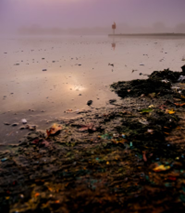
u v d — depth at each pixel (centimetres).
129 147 187
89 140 202
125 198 131
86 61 698
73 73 507
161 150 178
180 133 204
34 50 1070
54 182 148
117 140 199
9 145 198
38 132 222
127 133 211
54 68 573
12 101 314
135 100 310
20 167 165
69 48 1177
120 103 301
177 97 312
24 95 342
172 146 183
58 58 775
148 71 523
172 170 154
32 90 370
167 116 242
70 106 295
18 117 260
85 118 253
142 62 665
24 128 231
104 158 173
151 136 201
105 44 1475
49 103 307
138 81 383
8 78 458
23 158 177
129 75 482
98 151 183
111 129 222
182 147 180
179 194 131
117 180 147
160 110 264
